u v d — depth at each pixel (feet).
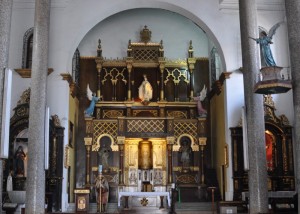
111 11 70.33
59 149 63.57
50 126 62.95
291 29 38.04
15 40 67.67
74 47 68.23
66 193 65.46
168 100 82.02
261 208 46.65
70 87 69.97
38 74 52.95
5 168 61.67
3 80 37.55
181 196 72.95
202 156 74.38
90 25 69.21
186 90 82.58
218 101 73.41
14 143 64.03
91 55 82.84
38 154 50.55
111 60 81.87
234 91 66.54
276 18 69.36
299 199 35.94
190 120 76.48
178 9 70.38
